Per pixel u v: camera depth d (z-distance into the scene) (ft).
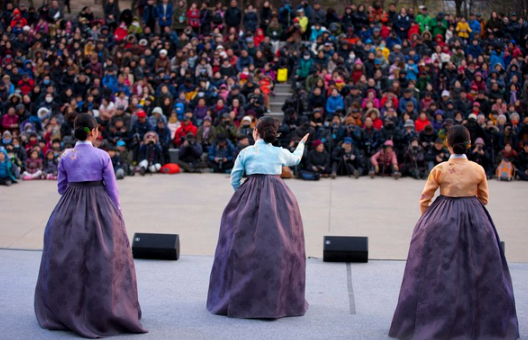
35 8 77.77
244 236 19.74
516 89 60.54
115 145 53.11
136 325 18.51
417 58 64.28
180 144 54.90
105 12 73.56
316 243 31.35
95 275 18.01
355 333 18.76
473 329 17.25
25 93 58.80
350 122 52.75
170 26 70.64
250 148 20.42
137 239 27.68
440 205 17.98
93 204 18.40
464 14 79.25
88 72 59.88
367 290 23.38
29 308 20.86
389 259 28.17
